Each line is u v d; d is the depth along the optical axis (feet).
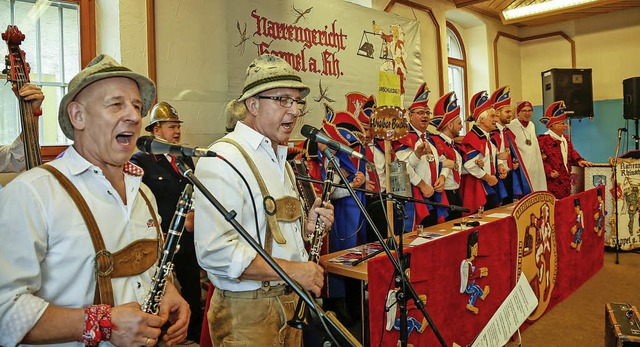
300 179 5.95
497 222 9.10
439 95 19.99
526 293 5.22
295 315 4.90
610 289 12.73
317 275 4.99
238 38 12.25
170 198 9.21
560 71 23.08
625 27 23.89
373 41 16.38
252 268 4.75
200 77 11.67
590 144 25.17
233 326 5.09
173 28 11.21
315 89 14.37
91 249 3.62
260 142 5.36
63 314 3.34
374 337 6.28
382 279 6.42
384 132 9.25
